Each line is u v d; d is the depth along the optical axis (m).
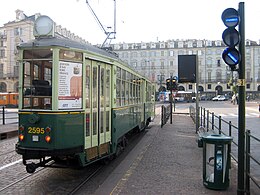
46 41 6.61
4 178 7.38
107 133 8.19
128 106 10.78
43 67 6.58
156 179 6.86
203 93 97.00
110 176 7.38
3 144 12.59
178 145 11.49
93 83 7.42
